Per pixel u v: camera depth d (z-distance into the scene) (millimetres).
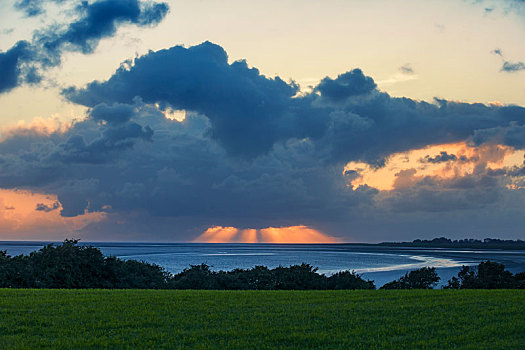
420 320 18484
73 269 38750
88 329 16875
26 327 16922
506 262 196250
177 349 14352
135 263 48969
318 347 14766
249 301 23328
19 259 40406
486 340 15391
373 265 176375
